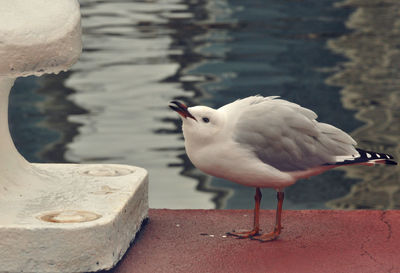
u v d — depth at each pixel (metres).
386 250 3.62
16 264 3.14
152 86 12.41
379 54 14.94
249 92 12.00
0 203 3.50
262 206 7.86
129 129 10.25
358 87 12.46
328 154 3.74
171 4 20.83
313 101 11.60
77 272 3.17
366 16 19.03
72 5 3.24
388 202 7.93
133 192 3.72
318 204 7.93
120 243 3.43
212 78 12.95
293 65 13.99
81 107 11.35
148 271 3.36
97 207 3.45
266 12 19.66
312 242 3.75
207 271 3.36
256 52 15.06
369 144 9.52
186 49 15.29
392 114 10.92
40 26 3.04
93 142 9.73
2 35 2.95
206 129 3.58
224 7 20.38
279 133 3.64
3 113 3.70
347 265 3.42
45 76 13.41
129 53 14.88
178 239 3.81
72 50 3.18
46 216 3.31
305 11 19.78
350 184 8.63
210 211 4.36
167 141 9.80
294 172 3.72
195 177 8.66
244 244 3.73
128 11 19.64
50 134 10.05
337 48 15.45
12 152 3.76
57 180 3.90
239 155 3.60
